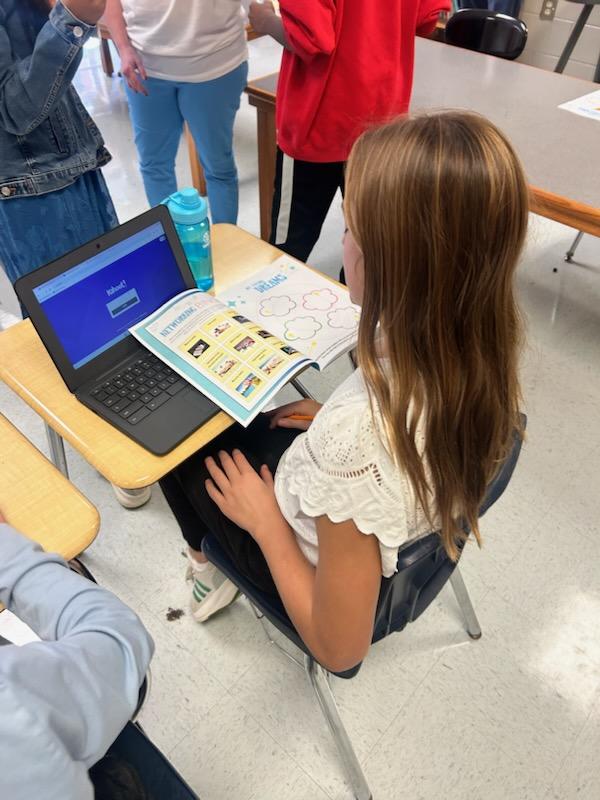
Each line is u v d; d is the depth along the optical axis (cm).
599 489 180
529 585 157
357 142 63
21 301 91
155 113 229
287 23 159
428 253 58
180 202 115
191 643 146
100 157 160
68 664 49
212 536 113
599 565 162
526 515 173
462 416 65
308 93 179
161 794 77
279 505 89
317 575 72
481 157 55
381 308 64
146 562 160
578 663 143
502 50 267
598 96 224
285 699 137
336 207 296
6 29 126
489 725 133
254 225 288
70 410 99
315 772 127
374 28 168
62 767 44
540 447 191
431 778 126
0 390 202
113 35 209
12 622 89
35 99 128
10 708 42
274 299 124
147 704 135
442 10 188
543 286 254
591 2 330
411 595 97
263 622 149
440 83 231
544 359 221
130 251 103
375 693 138
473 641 147
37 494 85
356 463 65
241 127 365
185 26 203
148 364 103
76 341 98
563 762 128
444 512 71
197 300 112
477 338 63
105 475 91
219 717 134
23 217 149
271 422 122
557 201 166
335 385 210
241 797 124
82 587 62
